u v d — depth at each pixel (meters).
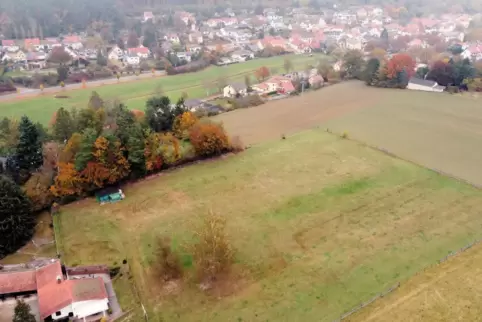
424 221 66.38
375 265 56.78
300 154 91.06
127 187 78.25
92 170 73.19
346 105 127.25
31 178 74.69
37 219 69.62
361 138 100.25
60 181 72.06
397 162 87.06
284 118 115.94
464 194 74.50
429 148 94.88
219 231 56.47
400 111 121.25
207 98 136.75
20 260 59.72
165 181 80.19
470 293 51.56
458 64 146.12
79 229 66.06
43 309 48.41
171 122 94.12
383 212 69.00
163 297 52.31
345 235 63.22
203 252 53.84
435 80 146.50
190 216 68.50
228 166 85.94
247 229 64.69
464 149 94.62
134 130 79.12
